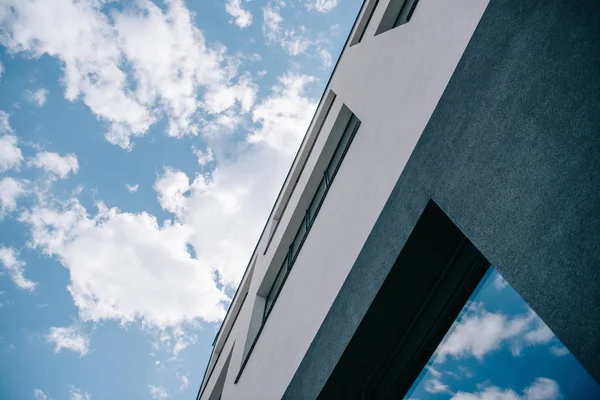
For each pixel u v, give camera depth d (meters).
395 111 4.66
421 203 3.43
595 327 1.81
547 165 2.30
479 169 2.84
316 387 4.18
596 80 2.14
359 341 3.91
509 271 2.35
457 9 4.02
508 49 2.84
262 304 9.21
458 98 3.25
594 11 2.25
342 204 5.25
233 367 8.09
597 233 1.91
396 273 3.65
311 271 5.48
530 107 2.53
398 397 3.72
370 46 6.70
